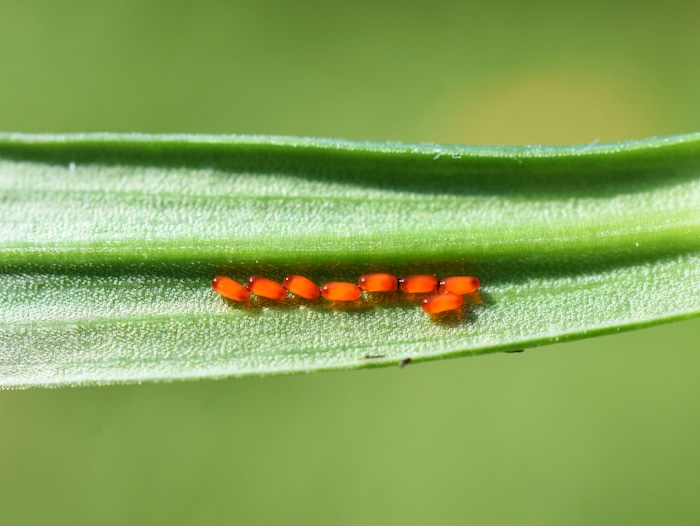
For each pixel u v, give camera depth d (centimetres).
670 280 6
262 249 6
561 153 6
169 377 6
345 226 6
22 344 6
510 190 6
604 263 6
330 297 6
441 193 6
